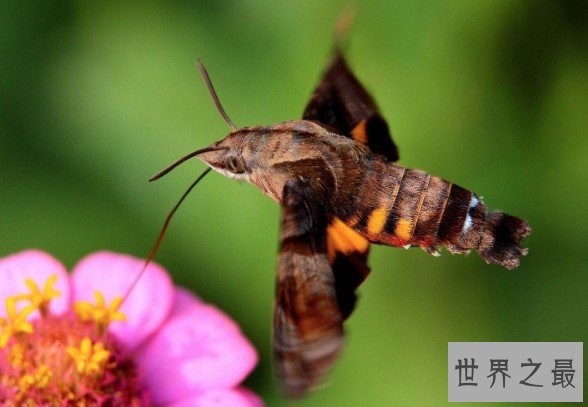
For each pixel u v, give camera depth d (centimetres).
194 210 26
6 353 22
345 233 19
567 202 26
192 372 23
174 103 26
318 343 18
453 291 26
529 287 26
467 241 19
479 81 26
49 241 26
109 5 26
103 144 26
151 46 26
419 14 25
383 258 25
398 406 25
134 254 26
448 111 25
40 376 22
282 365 18
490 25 26
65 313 23
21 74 27
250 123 26
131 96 26
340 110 20
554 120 26
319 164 19
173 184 26
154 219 26
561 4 26
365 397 25
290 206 19
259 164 19
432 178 20
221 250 26
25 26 27
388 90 25
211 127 26
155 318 23
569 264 26
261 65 26
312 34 26
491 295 26
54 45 27
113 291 23
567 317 26
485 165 26
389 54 25
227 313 26
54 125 26
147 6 26
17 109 26
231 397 23
